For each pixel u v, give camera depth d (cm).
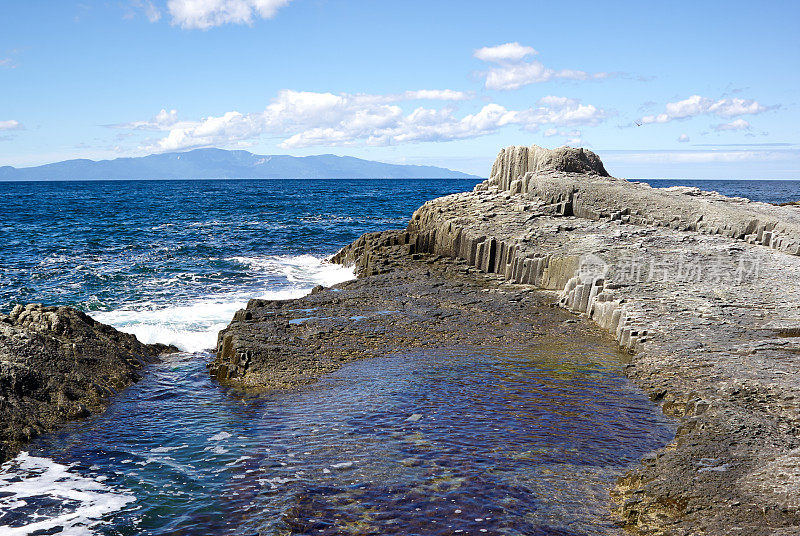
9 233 5053
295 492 935
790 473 862
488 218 3203
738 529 761
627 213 3228
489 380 1445
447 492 920
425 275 2741
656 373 1405
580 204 3297
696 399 1191
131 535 841
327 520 856
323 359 1617
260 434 1166
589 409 1248
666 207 3228
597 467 993
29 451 1109
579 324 2000
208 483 977
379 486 945
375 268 2900
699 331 1655
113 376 1488
